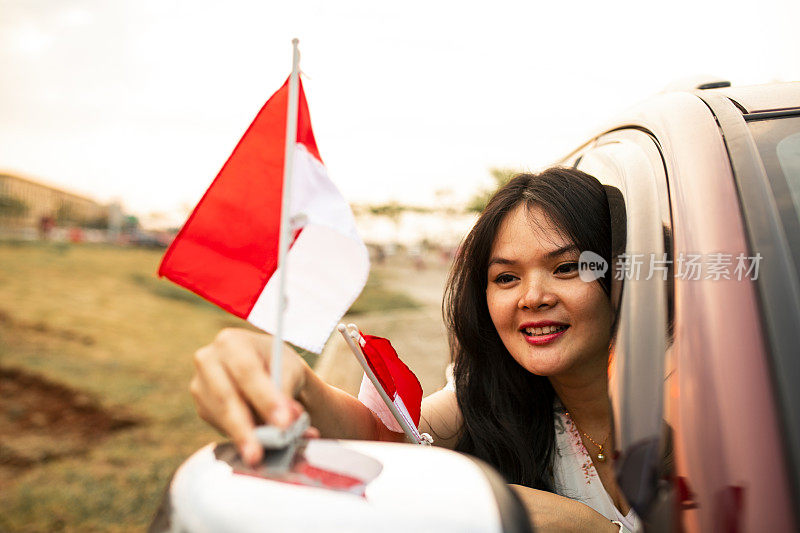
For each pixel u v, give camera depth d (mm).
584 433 1488
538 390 1525
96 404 7230
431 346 7668
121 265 25531
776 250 889
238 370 813
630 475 812
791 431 738
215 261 1054
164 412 7059
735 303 843
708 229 925
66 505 4430
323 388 1089
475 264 1466
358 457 737
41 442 5863
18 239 31781
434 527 625
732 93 1235
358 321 11914
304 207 1015
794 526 681
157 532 737
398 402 1251
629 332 931
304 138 1039
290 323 1028
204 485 717
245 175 1053
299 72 1017
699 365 814
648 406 841
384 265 36406
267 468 733
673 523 747
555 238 1315
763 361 791
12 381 8055
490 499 649
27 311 13203
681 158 1060
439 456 727
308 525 642
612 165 1298
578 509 1137
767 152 1035
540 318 1343
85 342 10914
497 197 1412
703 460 750
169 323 13812
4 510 4352
